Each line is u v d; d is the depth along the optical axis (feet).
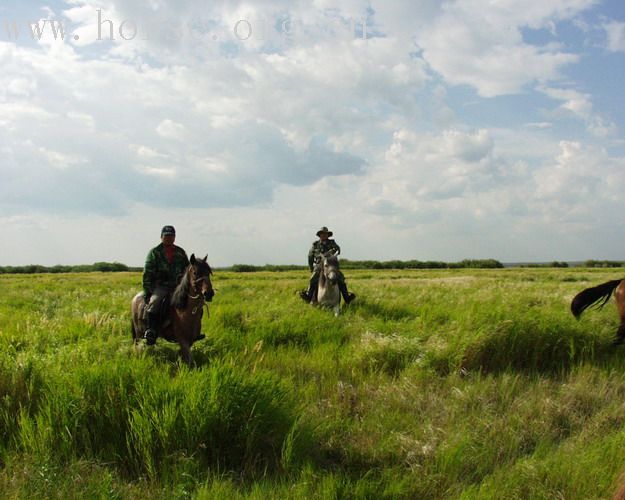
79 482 12.89
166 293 25.27
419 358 24.38
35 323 32.04
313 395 19.97
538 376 23.04
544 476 13.76
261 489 12.96
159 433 14.55
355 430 16.84
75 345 24.73
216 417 15.06
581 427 17.65
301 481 13.38
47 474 12.79
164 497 12.50
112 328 30.96
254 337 29.17
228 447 15.17
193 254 23.93
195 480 13.11
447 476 13.92
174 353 25.54
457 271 169.17
